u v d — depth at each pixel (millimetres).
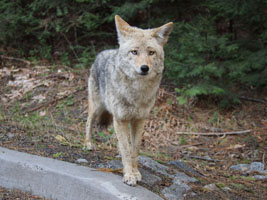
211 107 7332
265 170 5008
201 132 6328
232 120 6875
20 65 8438
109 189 3307
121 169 3924
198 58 7109
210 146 5863
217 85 7223
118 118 3920
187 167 4688
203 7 8477
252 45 7789
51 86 7363
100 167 4000
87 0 8148
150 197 3330
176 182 3896
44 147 4516
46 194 3678
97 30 9312
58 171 3619
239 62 7277
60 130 5422
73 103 6824
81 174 3576
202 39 7059
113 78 3885
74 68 8320
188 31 7941
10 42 9055
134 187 3512
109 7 8586
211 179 4387
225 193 3932
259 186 4387
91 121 5086
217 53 7242
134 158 3934
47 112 6449
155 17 9000
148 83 3756
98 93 4973
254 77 7309
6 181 3908
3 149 4195
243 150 5719
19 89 7254
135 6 7828
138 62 3568
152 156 5066
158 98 7023
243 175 4828
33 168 3750
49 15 8594
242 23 8273
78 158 4230
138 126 4023
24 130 5207
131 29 3838
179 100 6648
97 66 4977
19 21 8578
